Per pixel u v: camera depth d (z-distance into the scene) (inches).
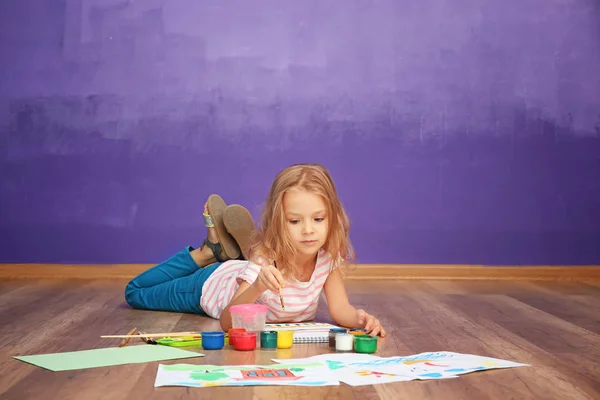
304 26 156.9
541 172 158.4
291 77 156.9
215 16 156.3
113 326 92.4
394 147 157.8
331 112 157.4
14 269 154.3
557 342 83.1
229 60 156.3
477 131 158.1
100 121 155.9
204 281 100.0
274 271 77.5
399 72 157.5
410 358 71.3
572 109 158.6
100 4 155.9
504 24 157.8
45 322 95.3
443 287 140.6
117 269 155.2
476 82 157.9
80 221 156.1
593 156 158.6
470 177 158.1
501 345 80.9
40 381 62.3
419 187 158.1
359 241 157.6
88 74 155.8
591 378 65.4
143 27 155.9
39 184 155.9
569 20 158.4
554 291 134.6
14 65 155.6
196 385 60.2
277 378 62.4
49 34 155.7
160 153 156.3
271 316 90.0
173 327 92.0
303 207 81.2
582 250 158.9
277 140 157.0
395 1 157.2
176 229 156.5
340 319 88.3
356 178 157.6
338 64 157.0
